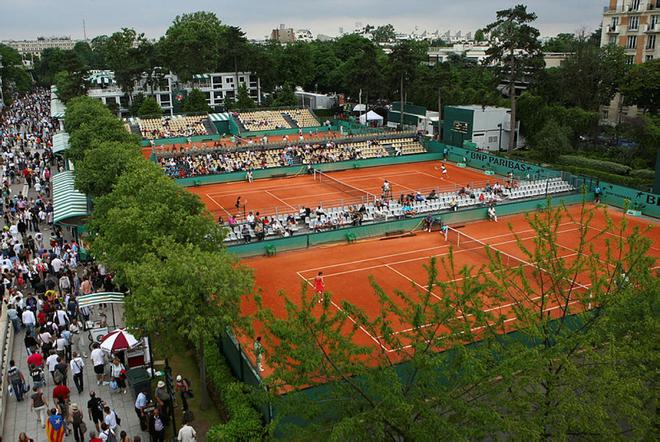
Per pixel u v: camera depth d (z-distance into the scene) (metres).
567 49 104.88
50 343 28.42
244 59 123.44
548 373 16.05
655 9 89.00
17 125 111.12
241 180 72.38
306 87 140.38
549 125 77.94
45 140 93.69
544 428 15.74
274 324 16.61
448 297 18.25
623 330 17.98
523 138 88.50
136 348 27.38
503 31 82.94
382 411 14.68
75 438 22.22
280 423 20.27
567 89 86.75
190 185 69.50
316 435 15.53
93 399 22.72
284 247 46.84
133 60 121.25
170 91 132.25
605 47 89.56
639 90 75.50
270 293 37.53
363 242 48.97
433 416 14.24
